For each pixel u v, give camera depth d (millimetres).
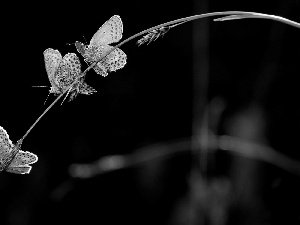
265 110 829
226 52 863
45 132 836
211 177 723
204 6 826
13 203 811
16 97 821
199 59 814
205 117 724
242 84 857
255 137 744
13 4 809
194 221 710
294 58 857
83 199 829
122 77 863
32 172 824
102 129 860
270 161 693
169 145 803
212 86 850
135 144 865
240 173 724
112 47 370
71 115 850
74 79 365
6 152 361
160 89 874
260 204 726
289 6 855
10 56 812
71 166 734
